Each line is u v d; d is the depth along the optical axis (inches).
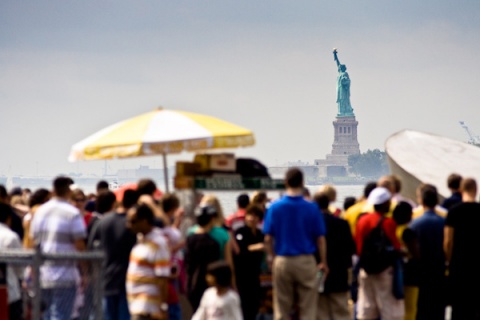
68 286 1285.7
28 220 1644.9
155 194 1673.2
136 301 1289.4
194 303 1434.5
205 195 1573.6
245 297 1576.0
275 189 1642.5
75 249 1433.3
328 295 1551.4
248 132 1627.7
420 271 1552.7
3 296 1247.5
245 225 1592.0
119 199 1707.7
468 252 1457.9
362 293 1566.2
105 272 1421.0
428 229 1551.4
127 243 1419.8
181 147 1578.5
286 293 1498.5
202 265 1430.9
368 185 1696.6
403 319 1551.4
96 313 1291.8
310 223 1487.5
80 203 1745.8
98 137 1638.8
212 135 1584.6
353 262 1720.0
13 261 1279.5
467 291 1462.8
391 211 1622.8
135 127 1619.1
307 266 1481.3
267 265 1644.9
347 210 1764.3
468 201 1466.5
